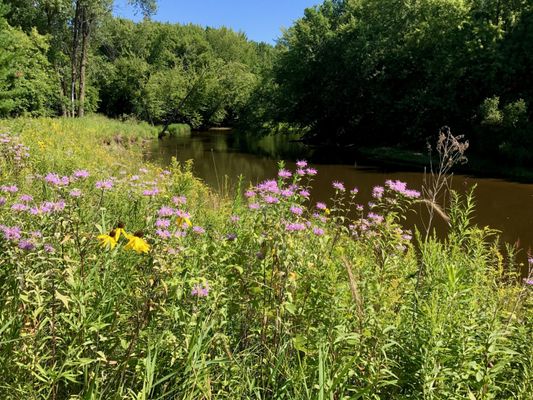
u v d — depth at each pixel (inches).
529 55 1167.0
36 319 89.1
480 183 874.8
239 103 2568.9
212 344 103.2
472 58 1223.5
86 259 104.7
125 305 102.2
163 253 95.7
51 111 1369.3
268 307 107.1
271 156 1246.9
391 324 108.5
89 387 80.7
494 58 1198.3
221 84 2620.6
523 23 1213.1
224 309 105.3
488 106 1112.8
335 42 1625.2
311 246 127.1
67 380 92.8
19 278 86.0
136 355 93.2
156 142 1491.1
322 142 1711.4
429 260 138.6
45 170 262.8
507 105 1101.7
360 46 1494.8
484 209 644.1
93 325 88.4
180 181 289.7
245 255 112.7
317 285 110.9
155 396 95.0
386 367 100.0
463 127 1242.0
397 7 1471.5
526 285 145.9
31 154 283.0
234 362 100.3
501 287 175.2
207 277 111.9
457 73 1234.6
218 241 125.6
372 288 113.6
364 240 150.9
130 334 96.2
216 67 2662.4
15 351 84.6
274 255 109.6
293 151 1403.8
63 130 730.8
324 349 101.7
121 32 2578.7
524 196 742.5
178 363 96.7
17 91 1116.5
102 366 90.6
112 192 183.3
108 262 105.4
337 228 145.7
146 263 97.6
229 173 890.1
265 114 1891.0
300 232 120.3
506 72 1185.4
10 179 190.9
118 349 95.4
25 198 110.9
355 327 106.3
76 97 1552.7
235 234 122.6
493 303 134.2
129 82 2309.3
